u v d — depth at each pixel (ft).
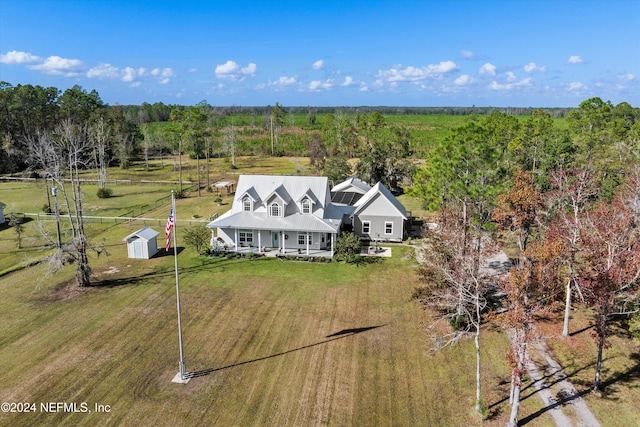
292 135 500.74
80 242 112.16
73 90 385.70
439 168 99.60
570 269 85.56
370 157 225.35
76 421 65.67
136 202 218.18
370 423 65.57
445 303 85.25
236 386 73.97
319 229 134.41
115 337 89.40
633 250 85.97
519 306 61.31
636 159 165.99
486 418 65.77
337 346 86.17
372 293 110.11
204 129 265.95
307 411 68.08
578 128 220.02
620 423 64.54
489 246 92.12
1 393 71.92
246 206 146.00
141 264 131.13
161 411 67.87
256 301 105.81
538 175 153.89
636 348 83.66
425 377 76.33
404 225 155.84
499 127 263.90
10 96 317.01
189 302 105.29
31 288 113.80
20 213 190.70
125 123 381.40
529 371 77.25
